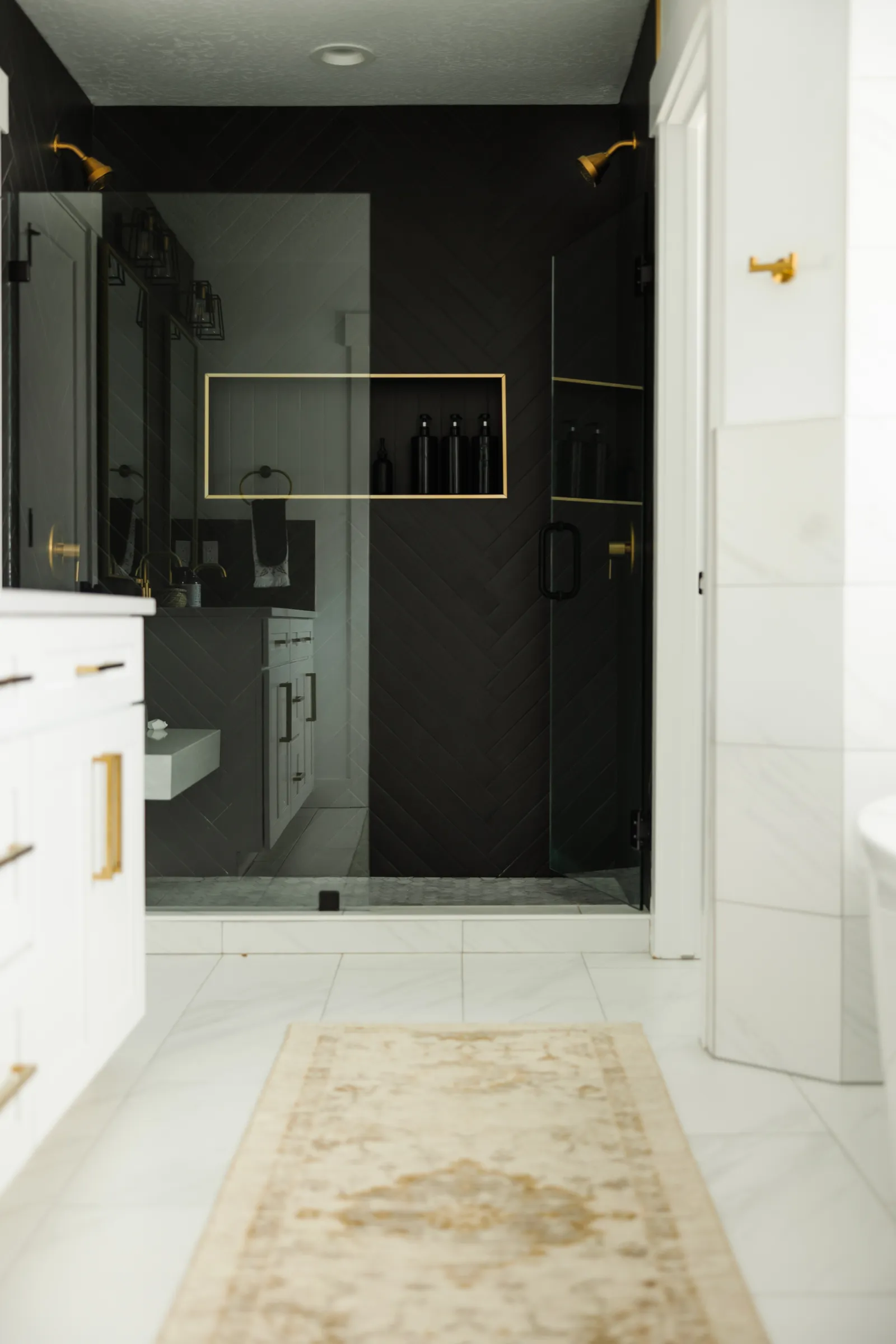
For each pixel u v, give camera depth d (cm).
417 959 324
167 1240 167
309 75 385
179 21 346
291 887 334
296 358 333
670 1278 155
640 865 333
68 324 333
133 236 333
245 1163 190
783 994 235
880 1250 166
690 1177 185
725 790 241
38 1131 174
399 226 412
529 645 416
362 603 335
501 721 416
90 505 335
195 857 335
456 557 416
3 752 161
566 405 380
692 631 318
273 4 336
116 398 334
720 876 242
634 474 332
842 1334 145
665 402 315
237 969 312
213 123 408
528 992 291
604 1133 203
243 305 333
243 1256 161
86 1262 161
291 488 334
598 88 396
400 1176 186
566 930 330
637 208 330
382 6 338
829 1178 188
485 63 376
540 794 416
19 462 335
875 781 228
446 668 416
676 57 285
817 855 231
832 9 226
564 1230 168
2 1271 159
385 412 414
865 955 228
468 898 378
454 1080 228
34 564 336
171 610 335
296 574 334
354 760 335
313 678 335
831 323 228
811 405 230
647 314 326
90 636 197
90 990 198
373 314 412
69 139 381
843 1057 229
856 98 224
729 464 238
